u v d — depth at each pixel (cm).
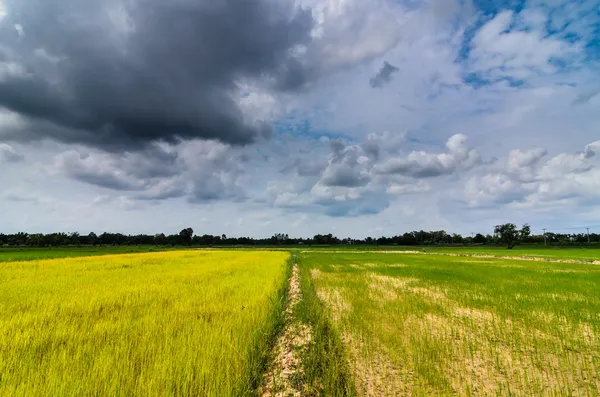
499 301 1321
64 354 589
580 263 3906
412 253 6938
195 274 2034
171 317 902
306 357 673
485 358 706
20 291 1333
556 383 591
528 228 10000
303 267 3064
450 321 1008
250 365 601
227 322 841
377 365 662
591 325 962
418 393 547
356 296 1434
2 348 644
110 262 3062
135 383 505
